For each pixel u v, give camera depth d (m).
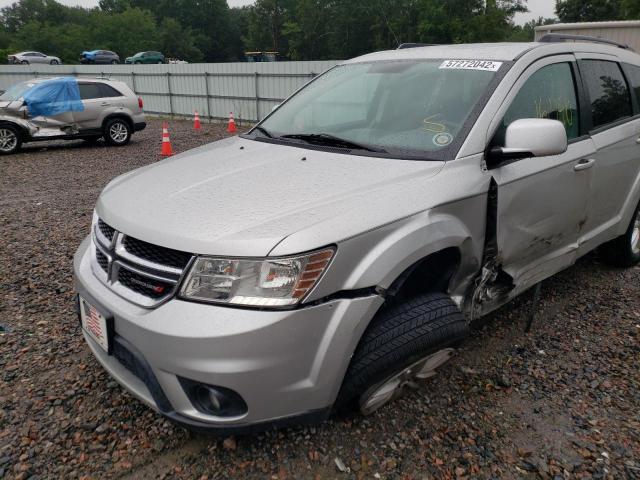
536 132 2.50
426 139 2.74
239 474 2.24
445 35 41.12
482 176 2.61
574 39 3.80
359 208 2.17
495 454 2.38
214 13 97.00
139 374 2.13
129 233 2.22
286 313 1.94
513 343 3.33
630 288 4.20
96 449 2.38
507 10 40.84
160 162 3.16
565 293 4.08
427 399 2.75
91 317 2.36
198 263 1.99
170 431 2.49
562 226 3.28
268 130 3.43
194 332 1.92
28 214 6.44
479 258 2.67
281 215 2.12
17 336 3.36
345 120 3.26
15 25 102.94
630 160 3.89
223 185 2.47
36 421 2.56
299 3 57.09
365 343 2.22
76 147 12.83
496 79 2.89
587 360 3.15
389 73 3.32
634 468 2.30
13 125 11.44
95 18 84.38
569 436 2.50
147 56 52.38
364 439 2.44
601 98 3.68
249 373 1.93
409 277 2.63
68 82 12.09
